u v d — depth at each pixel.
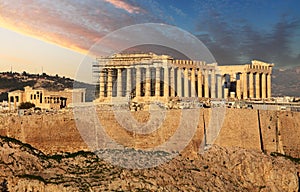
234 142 185.50
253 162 175.38
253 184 171.38
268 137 196.88
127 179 143.25
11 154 145.38
